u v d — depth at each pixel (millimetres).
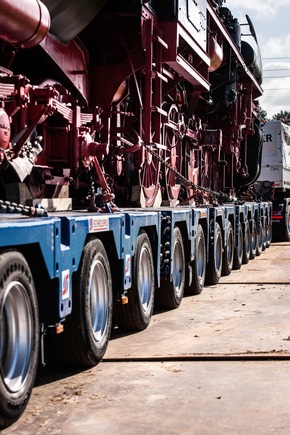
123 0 11430
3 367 4730
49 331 5941
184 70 13820
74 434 4637
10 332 4789
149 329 8383
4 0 7090
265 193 28438
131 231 7645
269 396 5520
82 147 9516
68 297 5734
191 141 17953
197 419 4949
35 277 5344
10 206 5402
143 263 8414
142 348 7266
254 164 25312
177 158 16328
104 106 11719
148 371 6324
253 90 25438
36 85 8953
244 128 24234
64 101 9414
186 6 13594
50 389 5723
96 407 5223
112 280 7359
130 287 7781
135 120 12562
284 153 29141
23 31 7672
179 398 5461
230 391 5664
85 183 10867
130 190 12398
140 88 12711
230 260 15211
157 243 8938
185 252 10930
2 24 7336
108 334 6816
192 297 11328
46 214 5672
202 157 19578
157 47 12578
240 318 9164
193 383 5910
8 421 4707
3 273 4520
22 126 7867
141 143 11906
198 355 6852
